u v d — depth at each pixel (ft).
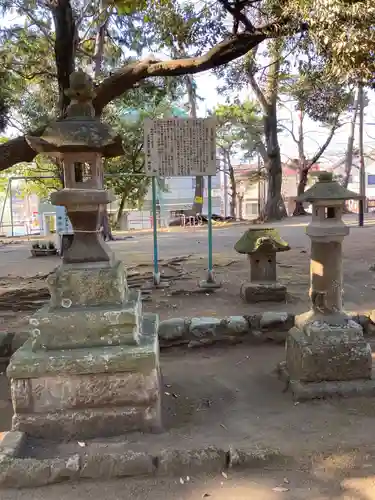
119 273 11.30
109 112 67.82
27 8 41.57
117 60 53.78
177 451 9.53
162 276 30.09
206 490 8.77
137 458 9.32
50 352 10.69
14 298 25.35
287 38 24.40
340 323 13.43
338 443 10.31
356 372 13.07
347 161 91.81
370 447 10.07
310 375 13.01
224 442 10.44
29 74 47.24
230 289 26.20
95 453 9.62
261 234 22.90
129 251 45.11
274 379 14.52
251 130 89.61
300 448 10.11
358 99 72.33
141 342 11.12
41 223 98.78
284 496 8.51
